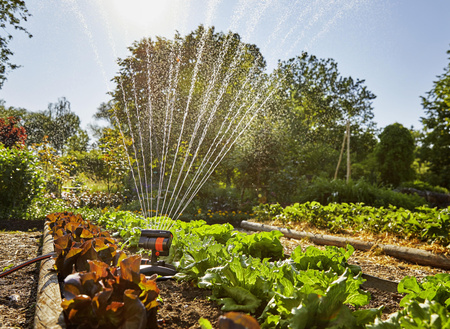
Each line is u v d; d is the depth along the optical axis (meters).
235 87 12.30
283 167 10.71
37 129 38.53
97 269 1.56
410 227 4.64
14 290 2.48
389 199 9.54
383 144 23.05
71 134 38.75
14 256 3.47
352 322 1.46
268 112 13.20
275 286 1.78
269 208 7.49
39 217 6.85
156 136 10.88
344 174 20.75
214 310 1.99
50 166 9.60
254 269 2.00
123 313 1.38
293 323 1.38
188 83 11.91
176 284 2.48
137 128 11.74
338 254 2.64
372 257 4.17
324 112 24.06
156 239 2.64
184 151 10.21
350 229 5.70
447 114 17.59
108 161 9.23
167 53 12.44
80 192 8.91
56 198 8.41
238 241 3.32
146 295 1.53
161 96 11.78
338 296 1.53
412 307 1.37
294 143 12.91
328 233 5.53
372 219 5.37
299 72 21.42
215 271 2.08
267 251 3.32
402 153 22.45
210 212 9.07
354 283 1.66
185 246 2.95
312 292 1.61
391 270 3.52
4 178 6.91
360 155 27.91
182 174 9.86
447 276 1.94
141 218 4.93
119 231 4.73
